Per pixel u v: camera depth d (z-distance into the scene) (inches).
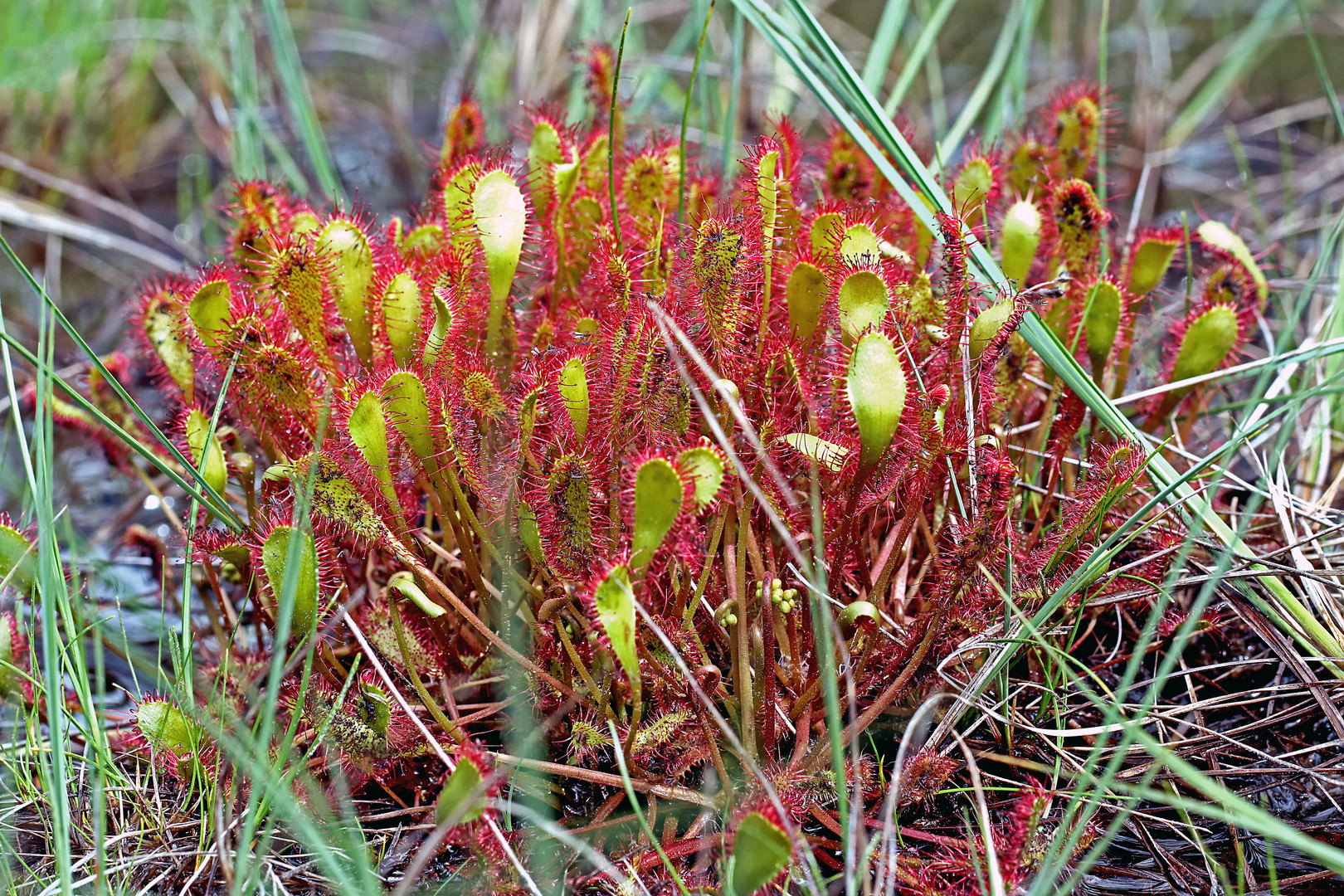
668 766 15.0
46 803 15.6
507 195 15.4
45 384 15.4
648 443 15.1
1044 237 17.0
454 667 15.9
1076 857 15.0
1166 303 20.0
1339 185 23.2
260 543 15.6
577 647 15.4
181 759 15.4
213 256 19.3
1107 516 16.0
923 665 15.3
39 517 14.7
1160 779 15.5
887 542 15.6
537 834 15.0
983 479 15.2
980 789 14.6
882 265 15.6
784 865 13.8
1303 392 15.2
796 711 15.1
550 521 14.8
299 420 15.7
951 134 20.3
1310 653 16.1
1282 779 15.7
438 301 15.1
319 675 15.6
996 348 15.1
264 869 15.1
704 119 19.4
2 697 15.6
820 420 15.7
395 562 15.9
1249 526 17.2
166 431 17.1
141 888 15.1
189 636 15.2
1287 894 15.0
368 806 15.6
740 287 15.0
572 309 16.0
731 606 15.0
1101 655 16.4
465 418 15.1
